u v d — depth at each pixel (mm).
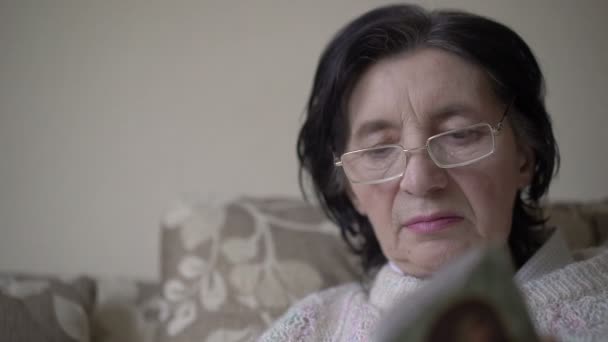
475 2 1550
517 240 856
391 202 774
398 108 751
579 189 1580
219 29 1556
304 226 1163
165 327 1077
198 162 1554
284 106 1557
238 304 1070
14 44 1521
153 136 1546
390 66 770
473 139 733
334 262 1113
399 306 358
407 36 759
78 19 1533
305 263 1105
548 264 782
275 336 852
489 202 727
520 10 1558
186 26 1552
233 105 1561
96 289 1188
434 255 736
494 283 347
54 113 1528
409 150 735
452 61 747
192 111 1554
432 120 744
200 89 1555
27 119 1524
